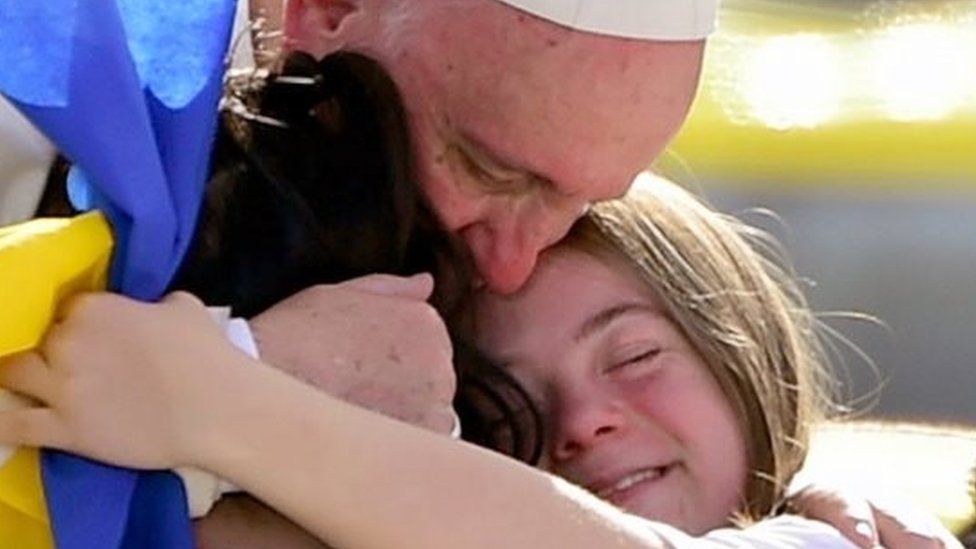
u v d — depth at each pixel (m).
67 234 3.57
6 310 3.46
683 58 4.16
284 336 3.96
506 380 4.77
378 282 4.11
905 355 11.00
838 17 16.73
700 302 4.98
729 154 13.48
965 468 7.14
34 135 3.89
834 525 4.94
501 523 3.86
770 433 5.04
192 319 3.69
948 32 16.30
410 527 3.76
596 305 4.86
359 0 4.26
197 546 3.84
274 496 3.69
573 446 4.81
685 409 4.87
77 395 3.59
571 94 4.05
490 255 4.33
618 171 4.20
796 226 12.70
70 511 3.58
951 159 13.40
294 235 4.04
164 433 3.60
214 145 3.99
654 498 4.83
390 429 3.81
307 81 4.16
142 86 3.70
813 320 6.06
